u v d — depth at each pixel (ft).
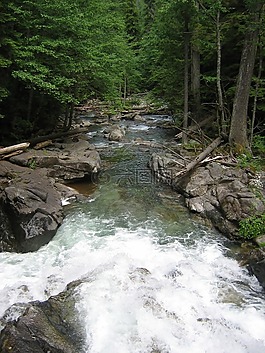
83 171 41.70
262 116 52.80
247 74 42.19
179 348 18.16
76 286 22.18
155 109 99.66
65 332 18.71
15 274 24.54
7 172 36.04
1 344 17.12
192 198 35.37
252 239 28.27
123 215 33.71
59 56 46.16
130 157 53.16
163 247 28.04
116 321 19.61
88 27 51.16
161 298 21.57
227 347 18.34
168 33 54.54
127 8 147.74
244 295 22.48
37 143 50.21
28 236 28.12
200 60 62.54
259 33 42.45
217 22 45.09
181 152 48.91
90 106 107.55
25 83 47.50
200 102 61.46
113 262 25.23
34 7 45.42
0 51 43.93
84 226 31.40
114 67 59.16
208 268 25.29
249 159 41.34
